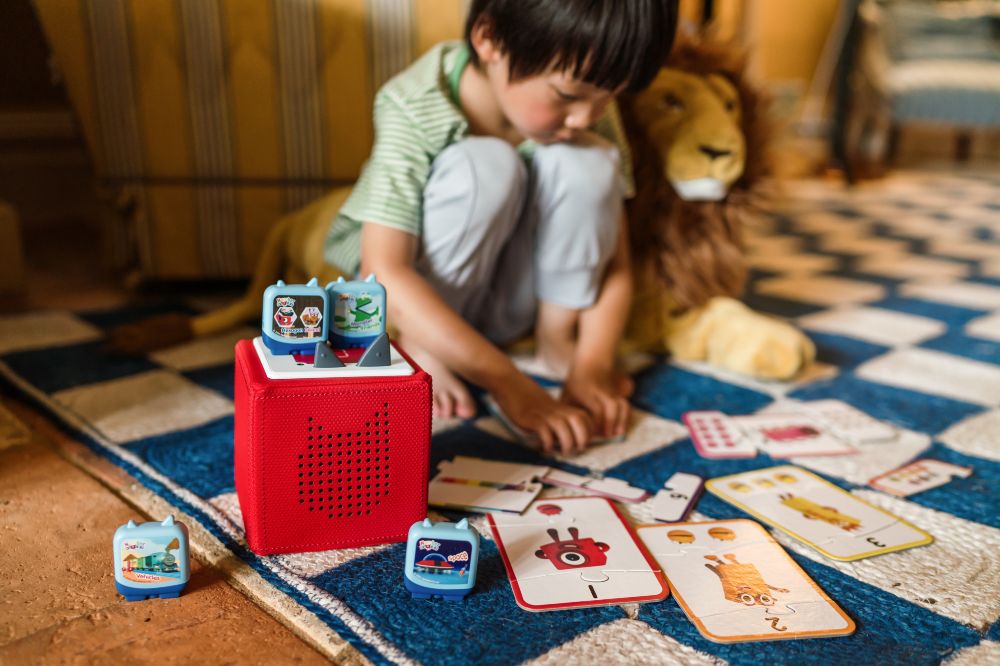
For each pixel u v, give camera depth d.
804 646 0.64
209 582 0.71
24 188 2.08
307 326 0.73
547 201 1.05
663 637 0.65
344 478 0.73
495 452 0.96
